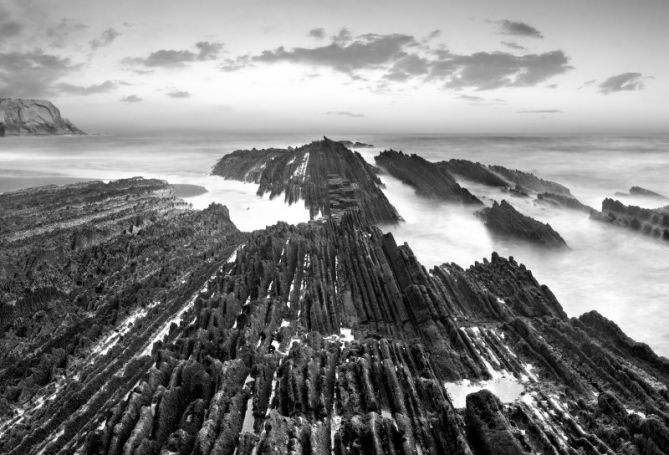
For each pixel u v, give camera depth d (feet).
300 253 150.92
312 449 66.03
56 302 120.78
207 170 423.23
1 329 109.91
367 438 67.56
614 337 103.96
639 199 293.84
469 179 338.75
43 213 188.14
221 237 183.32
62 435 78.95
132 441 67.72
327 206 237.86
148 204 215.72
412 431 71.97
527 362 97.09
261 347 96.22
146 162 488.44
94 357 102.68
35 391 91.20
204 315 107.96
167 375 86.07
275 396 80.18
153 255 152.35
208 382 80.79
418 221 241.96
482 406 71.97
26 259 134.62
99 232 159.43
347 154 367.45
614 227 214.90
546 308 118.21
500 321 115.24
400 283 132.46
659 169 414.82
